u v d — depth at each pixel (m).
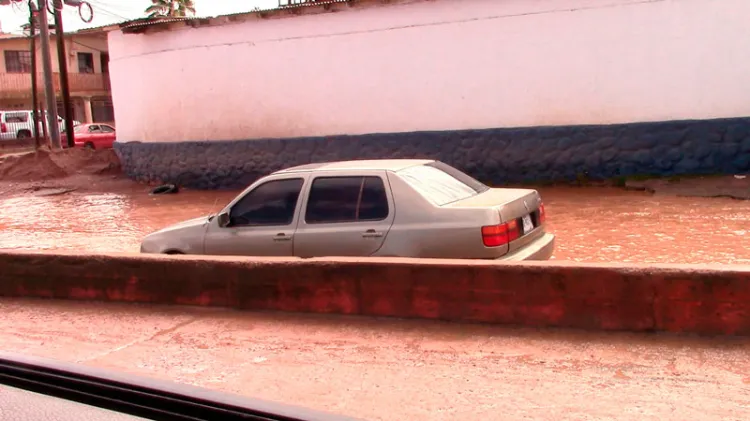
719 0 11.17
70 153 20.05
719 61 11.33
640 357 4.54
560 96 12.45
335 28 14.19
